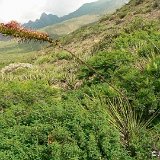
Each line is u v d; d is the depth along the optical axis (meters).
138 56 11.51
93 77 11.18
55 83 14.61
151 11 25.31
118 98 9.00
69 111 8.00
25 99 11.24
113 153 7.03
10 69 21.66
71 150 6.90
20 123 8.16
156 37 13.34
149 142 7.42
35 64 24.20
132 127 8.09
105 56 11.38
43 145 7.20
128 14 29.75
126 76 9.47
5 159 6.90
